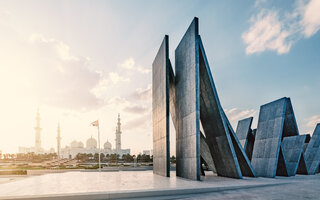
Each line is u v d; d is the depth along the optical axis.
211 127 17.84
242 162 18.36
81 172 30.77
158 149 23.09
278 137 19.89
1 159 97.06
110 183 14.38
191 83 16.80
